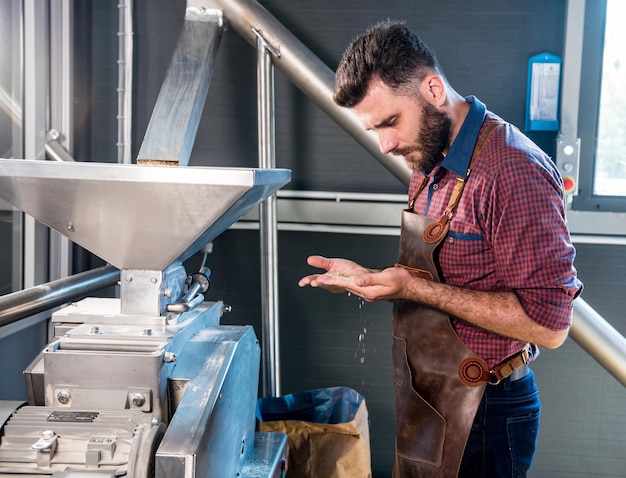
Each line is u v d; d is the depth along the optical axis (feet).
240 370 4.99
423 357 4.91
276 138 8.65
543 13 8.22
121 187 4.33
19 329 7.31
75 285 6.40
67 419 4.25
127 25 8.38
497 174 4.36
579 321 6.88
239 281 8.82
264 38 7.62
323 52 8.49
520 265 4.33
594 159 8.46
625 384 6.92
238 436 4.96
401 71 4.33
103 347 4.49
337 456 6.66
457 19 8.32
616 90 8.33
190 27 7.62
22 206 4.65
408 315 5.01
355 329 8.72
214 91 8.62
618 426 8.52
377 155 7.44
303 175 8.68
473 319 4.47
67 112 8.24
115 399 4.38
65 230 4.76
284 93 8.59
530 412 4.92
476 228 4.58
